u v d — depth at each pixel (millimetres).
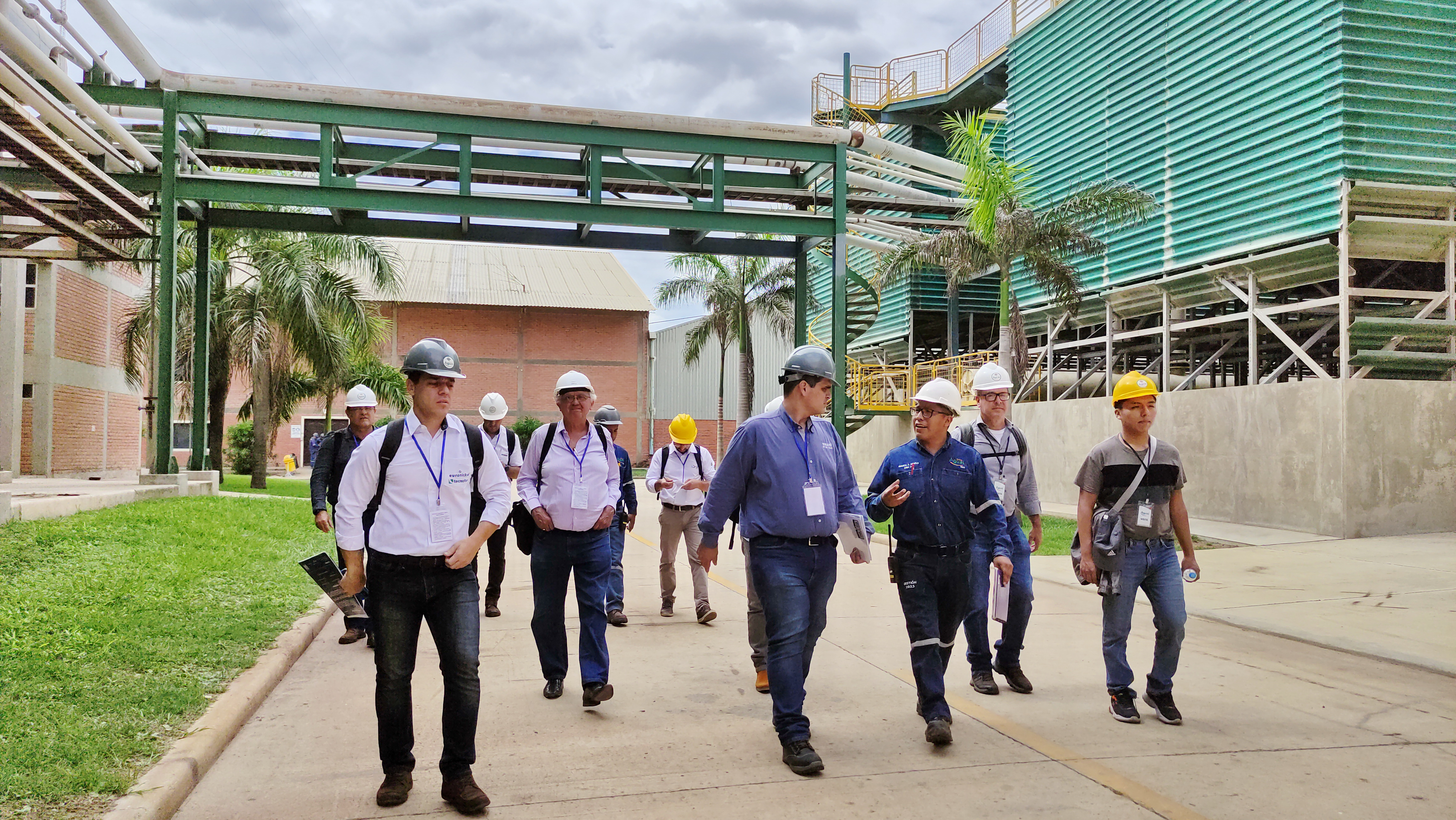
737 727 5109
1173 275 17891
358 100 14977
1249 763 4484
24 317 21484
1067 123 21344
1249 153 16078
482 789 4168
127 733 4465
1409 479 13984
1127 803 3977
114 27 12602
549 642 5699
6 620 6148
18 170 13438
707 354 51281
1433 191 14383
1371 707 5461
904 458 5000
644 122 16031
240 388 42812
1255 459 15289
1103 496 5250
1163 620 5137
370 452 3969
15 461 21688
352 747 4762
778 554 4637
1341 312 14297
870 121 28344
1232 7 16484
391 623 3990
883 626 7871
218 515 13297
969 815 3854
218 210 17047
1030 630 7738
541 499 5684
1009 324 18406
